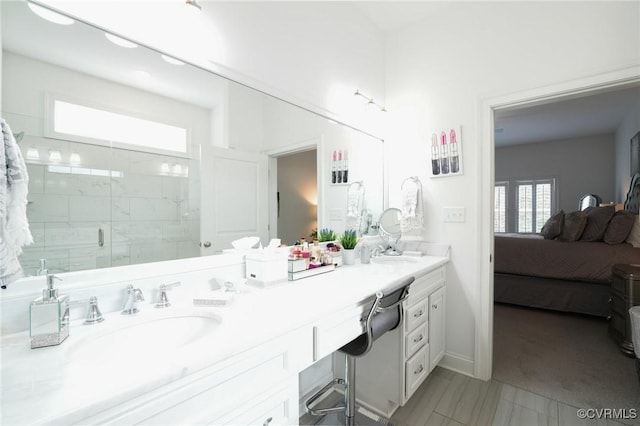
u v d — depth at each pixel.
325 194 1.97
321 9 1.89
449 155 2.19
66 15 0.92
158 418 0.62
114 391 0.55
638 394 1.78
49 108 0.89
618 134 4.86
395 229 2.39
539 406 1.69
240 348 0.76
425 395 1.81
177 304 1.07
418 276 1.72
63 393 0.55
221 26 1.32
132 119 1.07
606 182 5.35
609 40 1.63
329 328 1.09
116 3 1.01
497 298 3.46
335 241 1.98
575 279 3.00
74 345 0.76
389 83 2.53
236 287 1.22
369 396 1.68
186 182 1.24
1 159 0.71
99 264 0.99
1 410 0.50
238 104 1.43
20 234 0.75
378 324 1.35
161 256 1.16
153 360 0.67
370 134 2.36
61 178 0.91
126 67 1.05
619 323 2.39
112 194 1.03
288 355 0.92
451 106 2.19
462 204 2.13
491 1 2.02
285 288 1.30
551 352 2.32
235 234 1.44
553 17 1.79
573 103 3.82
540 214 6.01
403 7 2.19
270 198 1.61
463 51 2.13
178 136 1.21
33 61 0.86
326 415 1.65
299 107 1.76
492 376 2.02
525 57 1.89
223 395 0.74
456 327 2.13
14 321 0.81
